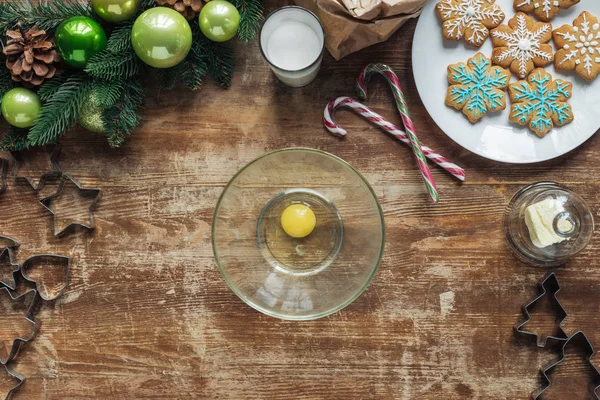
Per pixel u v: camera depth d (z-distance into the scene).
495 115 0.90
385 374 0.93
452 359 0.92
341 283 0.92
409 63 0.93
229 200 0.90
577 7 0.90
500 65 0.90
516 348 0.92
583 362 0.92
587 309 0.92
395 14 0.83
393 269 0.92
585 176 0.92
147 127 0.93
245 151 0.93
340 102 0.90
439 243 0.92
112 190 0.93
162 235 0.93
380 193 0.93
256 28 0.87
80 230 0.94
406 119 0.89
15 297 0.93
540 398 0.92
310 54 0.87
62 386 0.94
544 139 0.90
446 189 0.93
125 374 0.94
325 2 0.82
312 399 0.93
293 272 0.93
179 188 0.93
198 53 0.87
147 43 0.80
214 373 0.93
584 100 0.90
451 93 0.89
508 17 0.91
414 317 0.92
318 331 0.93
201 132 0.93
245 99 0.93
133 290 0.93
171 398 0.93
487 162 0.92
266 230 0.93
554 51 0.90
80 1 0.91
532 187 0.91
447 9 0.89
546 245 0.89
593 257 0.92
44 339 0.94
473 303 0.92
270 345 0.93
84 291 0.93
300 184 0.92
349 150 0.93
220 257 0.92
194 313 0.93
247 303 0.89
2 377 0.94
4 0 0.90
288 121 0.93
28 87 0.85
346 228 0.92
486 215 0.92
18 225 0.94
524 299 0.92
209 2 0.82
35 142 0.86
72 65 0.84
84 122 0.89
